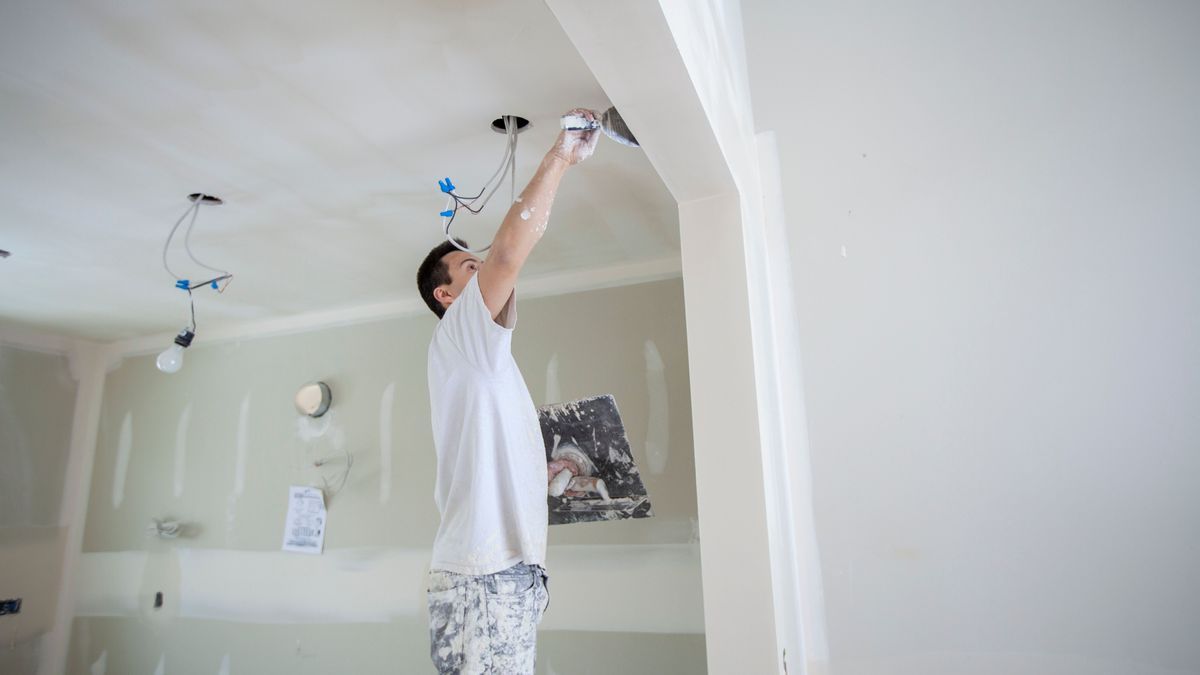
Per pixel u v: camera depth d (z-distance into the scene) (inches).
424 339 125.4
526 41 55.1
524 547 44.5
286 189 81.0
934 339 59.2
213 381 141.9
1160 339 53.9
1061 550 53.1
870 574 56.7
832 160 65.9
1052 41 61.7
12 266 104.6
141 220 88.4
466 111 65.4
